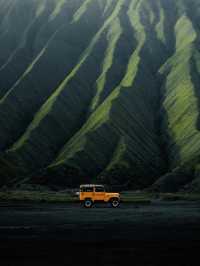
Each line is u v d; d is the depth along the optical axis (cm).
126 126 18400
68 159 16612
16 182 15775
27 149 17612
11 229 4694
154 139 18662
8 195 11412
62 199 10731
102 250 3450
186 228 4931
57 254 3259
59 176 15975
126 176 16312
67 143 18325
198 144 17225
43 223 5306
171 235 4334
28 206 8525
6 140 18700
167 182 15200
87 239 4019
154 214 6794
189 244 3794
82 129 18700
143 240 3984
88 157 16862
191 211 7512
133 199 11569
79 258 3112
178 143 18000
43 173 16012
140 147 17800
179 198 12331
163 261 3027
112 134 17900
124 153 17000
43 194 12662
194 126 18212
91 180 16188
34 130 18412
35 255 3212
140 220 5803
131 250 3456
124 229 4781
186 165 15825
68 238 4069
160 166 17412
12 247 3544
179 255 3262
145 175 16712
